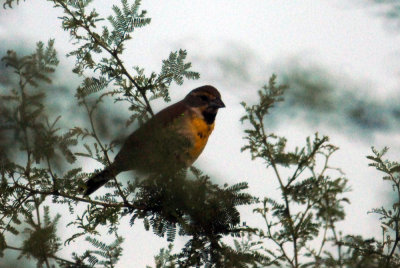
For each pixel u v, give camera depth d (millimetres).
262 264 8750
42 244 8305
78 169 9883
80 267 8445
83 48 10930
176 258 9727
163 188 9070
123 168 8422
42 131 7488
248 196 9445
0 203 10000
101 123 7777
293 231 8219
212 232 9734
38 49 7832
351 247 8781
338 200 8000
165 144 8258
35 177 9938
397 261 8734
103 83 10180
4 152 7332
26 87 7508
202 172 8891
